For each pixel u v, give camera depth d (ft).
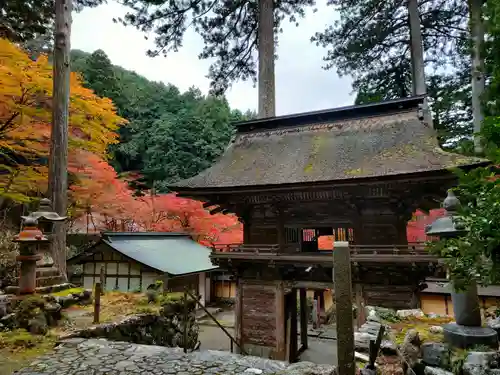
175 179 101.65
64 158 37.52
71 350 19.39
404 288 29.07
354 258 27.94
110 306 31.22
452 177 24.44
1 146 45.98
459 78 57.26
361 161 29.94
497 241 9.90
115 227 70.08
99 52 109.91
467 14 54.39
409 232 44.09
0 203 52.08
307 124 39.19
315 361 38.78
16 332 20.94
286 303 36.01
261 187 30.78
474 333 16.90
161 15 55.77
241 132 42.34
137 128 115.03
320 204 32.55
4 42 33.40
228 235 59.82
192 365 17.38
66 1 39.14
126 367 16.99
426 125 32.58
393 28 59.11
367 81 66.74
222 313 62.75
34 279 25.43
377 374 15.30
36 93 39.65
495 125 11.89
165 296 35.60
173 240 64.13
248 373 16.31
